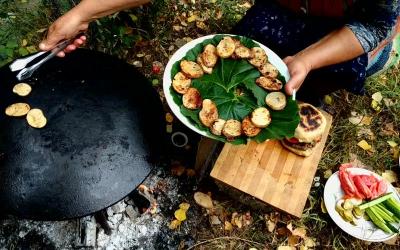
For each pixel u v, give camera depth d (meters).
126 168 1.34
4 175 1.26
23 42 2.31
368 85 2.47
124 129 1.39
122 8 1.39
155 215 1.96
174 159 2.08
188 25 2.57
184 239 1.92
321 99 2.17
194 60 1.61
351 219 1.91
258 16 1.95
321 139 1.85
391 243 2.00
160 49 2.43
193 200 2.02
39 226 1.84
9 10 2.40
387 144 2.32
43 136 1.31
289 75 1.59
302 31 1.86
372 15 1.51
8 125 1.32
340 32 1.55
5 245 1.79
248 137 1.48
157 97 1.51
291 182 1.74
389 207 1.95
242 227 1.98
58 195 1.26
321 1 1.68
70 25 1.35
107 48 2.22
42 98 1.38
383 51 1.92
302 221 2.01
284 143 1.77
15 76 1.42
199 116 1.49
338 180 2.02
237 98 1.57
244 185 1.71
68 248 1.82
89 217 1.85
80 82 1.44
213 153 1.90
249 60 1.63
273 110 1.54
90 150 1.32
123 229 1.90
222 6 2.67
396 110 2.43
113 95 1.44
